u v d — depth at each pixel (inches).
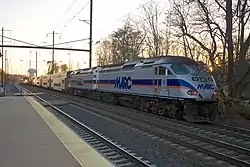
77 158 392.8
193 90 851.4
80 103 1437.0
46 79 3533.5
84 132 649.6
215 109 877.2
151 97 1023.0
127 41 2588.6
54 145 467.8
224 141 585.3
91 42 1994.3
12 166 349.7
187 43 1423.5
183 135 634.2
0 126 657.6
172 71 904.3
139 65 1107.9
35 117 832.3
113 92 1365.7
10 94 2160.4
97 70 1630.2
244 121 885.8
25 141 496.4
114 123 810.8
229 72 1128.2
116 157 442.3
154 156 461.7
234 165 410.3
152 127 741.9
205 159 443.8
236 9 1142.3
